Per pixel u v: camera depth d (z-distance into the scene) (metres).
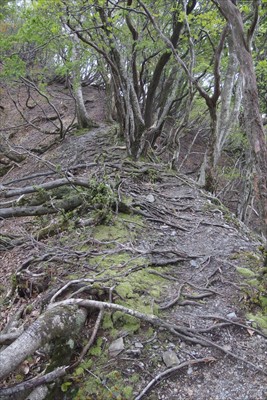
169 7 7.69
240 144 11.83
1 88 18.00
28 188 5.79
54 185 5.73
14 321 3.53
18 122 16.97
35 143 14.00
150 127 8.34
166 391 2.56
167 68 9.11
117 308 3.10
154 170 7.55
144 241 4.74
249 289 3.61
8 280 4.57
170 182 7.31
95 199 5.37
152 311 3.27
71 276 3.85
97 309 3.18
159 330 3.08
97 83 21.25
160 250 4.42
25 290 4.01
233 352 2.88
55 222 5.75
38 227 6.36
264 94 9.85
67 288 3.61
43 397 2.51
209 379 2.65
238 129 10.77
